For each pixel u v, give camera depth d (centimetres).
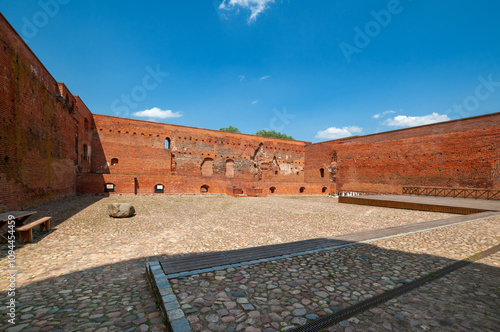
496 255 498
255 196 2436
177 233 830
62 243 686
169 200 1917
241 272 395
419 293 335
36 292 392
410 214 1268
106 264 536
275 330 247
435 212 1319
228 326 251
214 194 2580
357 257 479
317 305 297
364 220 1103
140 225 944
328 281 368
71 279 451
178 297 309
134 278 458
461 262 458
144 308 328
